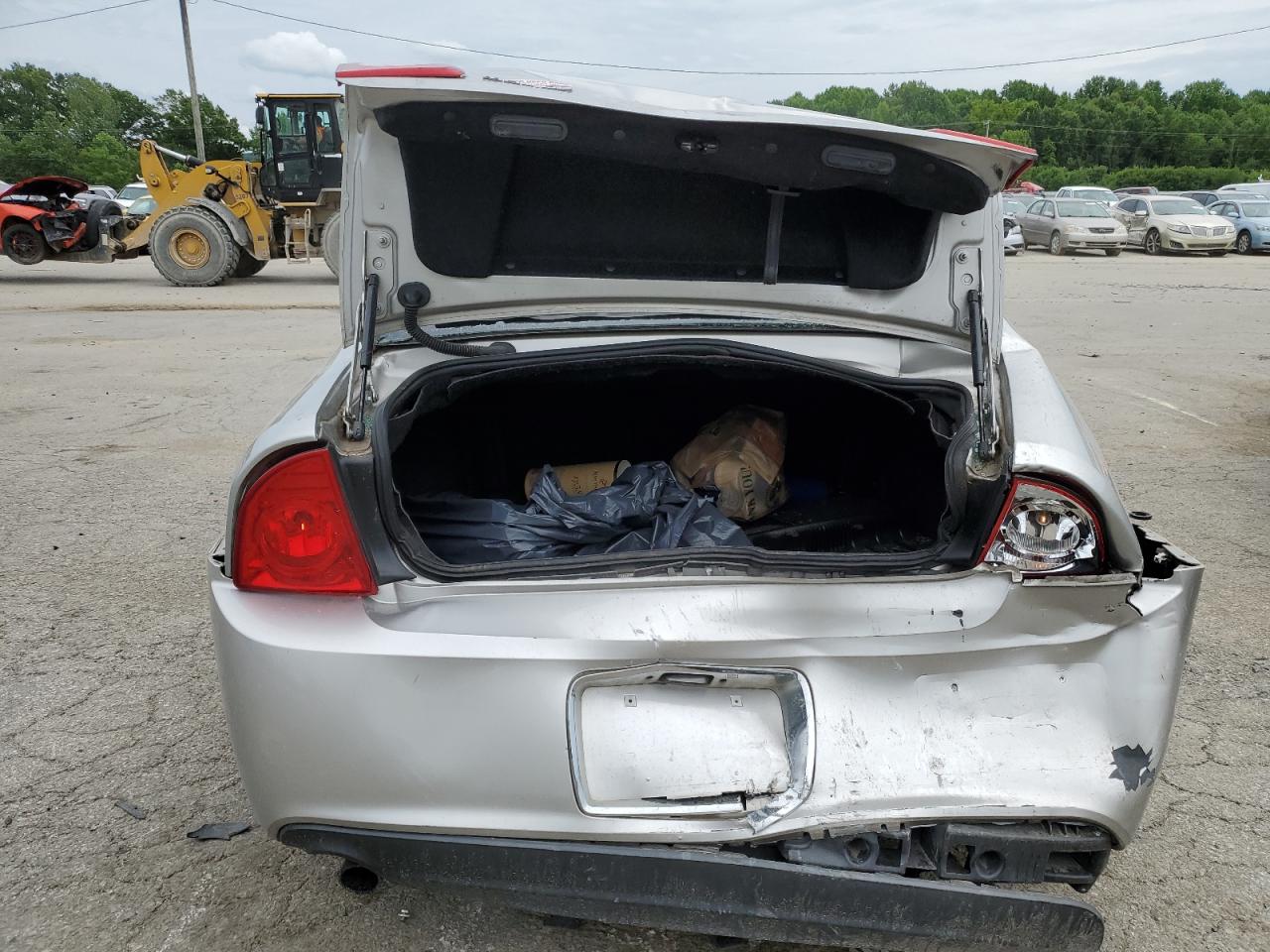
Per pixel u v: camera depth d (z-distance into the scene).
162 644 3.42
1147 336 10.46
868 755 1.69
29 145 74.88
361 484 1.74
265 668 1.71
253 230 15.72
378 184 2.12
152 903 2.20
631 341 2.18
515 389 2.72
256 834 2.43
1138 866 2.33
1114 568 1.79
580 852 1.67
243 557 1.78
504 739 1.68
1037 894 1.68
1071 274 18.23
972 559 1.78
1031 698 1.75
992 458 1.78
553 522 2.08
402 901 2.22
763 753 1.72
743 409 2.70
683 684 1.75
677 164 1.98
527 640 1.70
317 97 15.13
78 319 11.80
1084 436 1.98
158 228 15.45
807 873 1.65
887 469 2.69
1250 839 2.42
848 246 2.21
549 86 1.94
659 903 1.68
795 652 1.73
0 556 4.21
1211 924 2.14
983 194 2.01
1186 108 120.50
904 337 2.29
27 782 2.62
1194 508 4.82
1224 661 3.29
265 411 6.96
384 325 2.27
